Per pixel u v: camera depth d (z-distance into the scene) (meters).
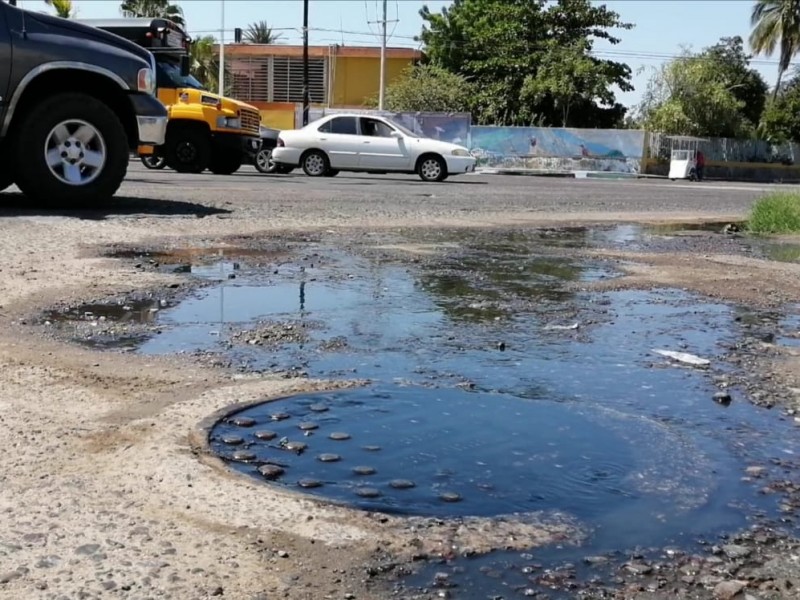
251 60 45.97
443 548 2.51
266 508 2.71
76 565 2.34
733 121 45.88
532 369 4.52
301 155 21.47
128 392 3.85
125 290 5.95
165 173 18.02
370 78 46.69
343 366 4.42
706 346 5.17
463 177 25.94
